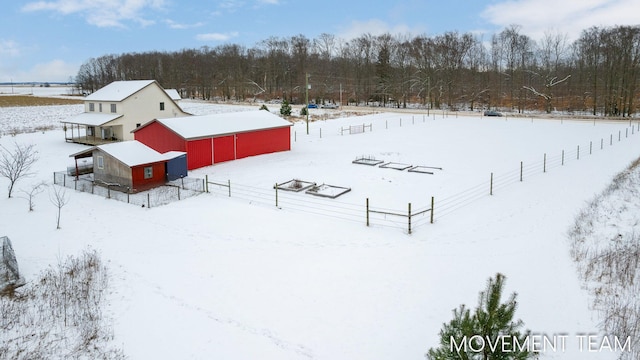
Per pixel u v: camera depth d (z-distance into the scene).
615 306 10.82
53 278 13.32
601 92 76.94
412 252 15.26
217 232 17.39
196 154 29.58
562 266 13.67
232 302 11.96
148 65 129.62
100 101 43.66
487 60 93.06
